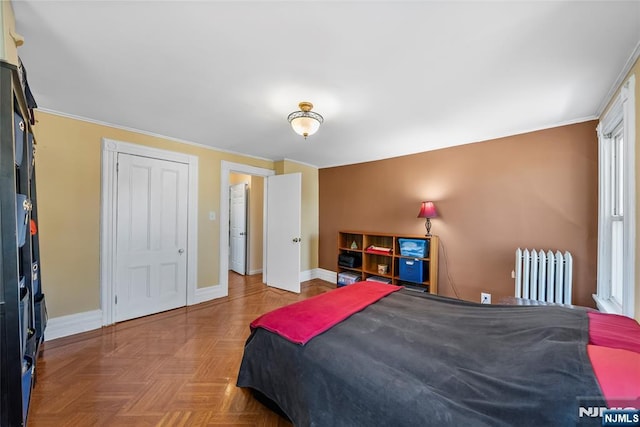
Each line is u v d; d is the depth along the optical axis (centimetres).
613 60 163
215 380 188
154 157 315
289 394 135
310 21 133
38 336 164
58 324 250
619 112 193
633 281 165
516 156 295
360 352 127
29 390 133
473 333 146
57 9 124
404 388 102
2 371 103
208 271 369
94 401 164
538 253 279
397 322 163
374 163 426
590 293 251
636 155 162
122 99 222
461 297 333
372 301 201
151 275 313
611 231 229
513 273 295
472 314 175
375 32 140
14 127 114
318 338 142
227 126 286
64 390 174
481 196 319
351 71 178
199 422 150
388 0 119
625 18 128
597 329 135
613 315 157
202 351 227
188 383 184
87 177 268
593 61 164
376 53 158
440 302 204
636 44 147
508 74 180
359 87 198
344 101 221
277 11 126
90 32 141
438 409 91
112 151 283
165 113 251
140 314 304
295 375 132
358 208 446
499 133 299
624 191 172
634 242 165
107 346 235
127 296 295
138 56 162
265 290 420
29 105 153
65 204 255
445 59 164
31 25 134
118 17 130
